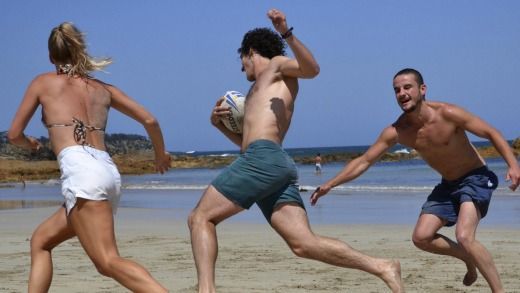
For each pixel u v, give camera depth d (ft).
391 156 208.33
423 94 20.21
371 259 17.48
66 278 27.55
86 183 15.90
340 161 240.94
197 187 112.78
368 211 58.70
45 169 187.42
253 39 18.93
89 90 17.02
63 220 16.89
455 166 20.34
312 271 28.43
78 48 17.11
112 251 16.10
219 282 26.32
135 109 17.48
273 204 17.65
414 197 73.72
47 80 16.90
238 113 18.99
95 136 16.76
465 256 20.52
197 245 17.15
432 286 25.22
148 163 207.10
